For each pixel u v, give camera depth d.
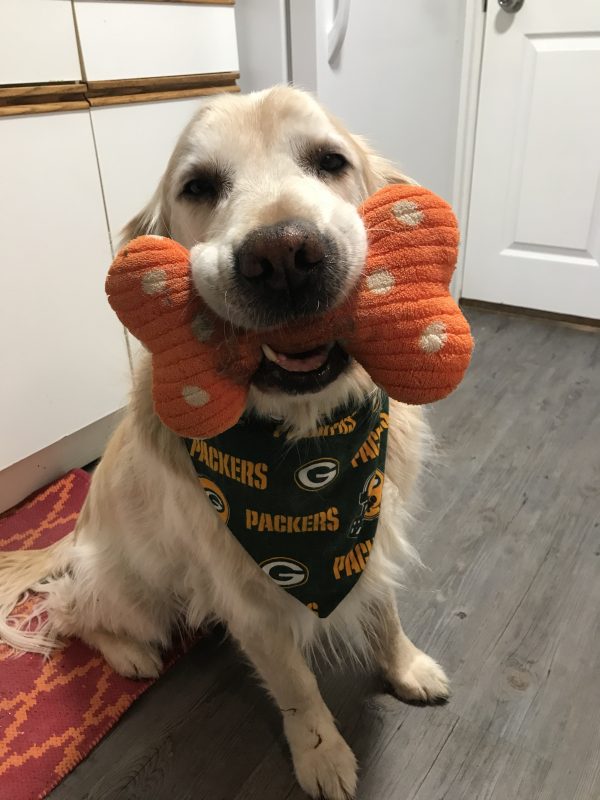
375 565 1.17
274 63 2.09
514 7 2.47
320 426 0.99
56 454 1.98
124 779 1.20
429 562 1.61
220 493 1.04
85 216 1.75
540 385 2.36
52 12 1.55
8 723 1.31
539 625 1.43
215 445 1.02
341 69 2.11
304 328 0.77
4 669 1.42
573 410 2.20
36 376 1.77
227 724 1.29
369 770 1.17
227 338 0.78
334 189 0.97
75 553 1.44
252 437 1.00
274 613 1.14
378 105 2.30
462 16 2.57
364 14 2.10
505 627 1.43
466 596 1.51
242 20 2.09
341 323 0.78
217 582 1.14
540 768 1.16
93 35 1.64
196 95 1.95
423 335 0.77
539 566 1.58
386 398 1.09
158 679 1.39
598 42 2.39
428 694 1.27
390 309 0.76
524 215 2.78
